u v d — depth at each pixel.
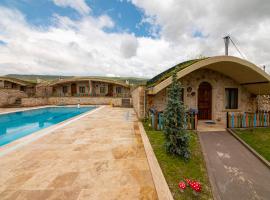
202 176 4.24
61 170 4.21
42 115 18.78
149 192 3.35
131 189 3.44
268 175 4.65
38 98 24.09
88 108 23.53
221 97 11.12
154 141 6.60
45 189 3.41
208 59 8.62
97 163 4.64
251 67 8.77
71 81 29.11
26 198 3.13
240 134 7.82
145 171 4.21
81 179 3.79
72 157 5.06
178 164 4.71
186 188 3.60
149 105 10.73
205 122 10.60
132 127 9.48
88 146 6.09
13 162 4.68
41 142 6.55
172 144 5.18
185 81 10.75
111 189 3.43
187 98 10.79
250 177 4.54
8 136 10.68
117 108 21.53
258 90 10.77
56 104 26.50
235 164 5.25
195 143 6.64
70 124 10.38
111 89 30.70
